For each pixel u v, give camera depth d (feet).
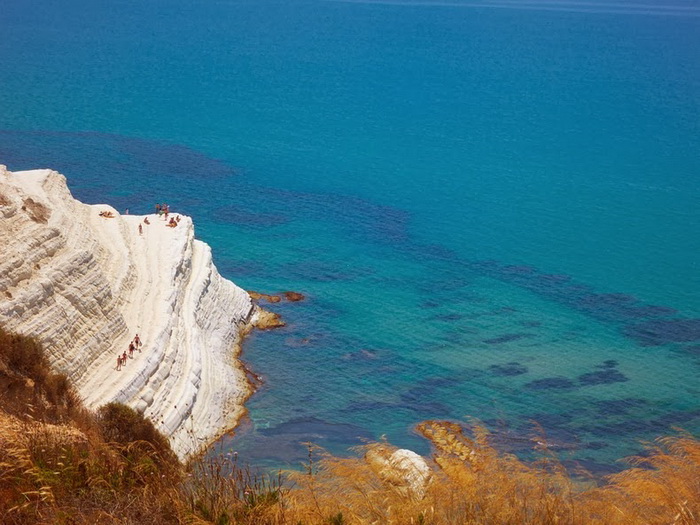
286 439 191.42
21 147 476.54
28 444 60.85
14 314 149.18
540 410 213.25
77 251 175.73
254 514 51.83
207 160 482.69
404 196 432.25
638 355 251.80
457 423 203.92
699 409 218.79
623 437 201.36
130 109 615.98
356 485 53.98
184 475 58.34
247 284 294.87
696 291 313.12
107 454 62.95
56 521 49.32
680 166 521.24
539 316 279.69
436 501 52.11
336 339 253.24
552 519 49.88
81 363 163.32
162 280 218.38
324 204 408.46
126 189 411.54
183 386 189.26
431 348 249.75
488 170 497.05
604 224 400.88
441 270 323.37
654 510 51.31
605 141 586.04
